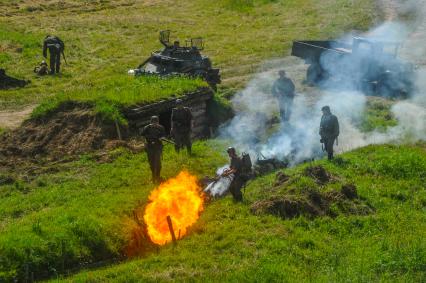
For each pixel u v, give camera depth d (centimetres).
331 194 2667
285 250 2208
